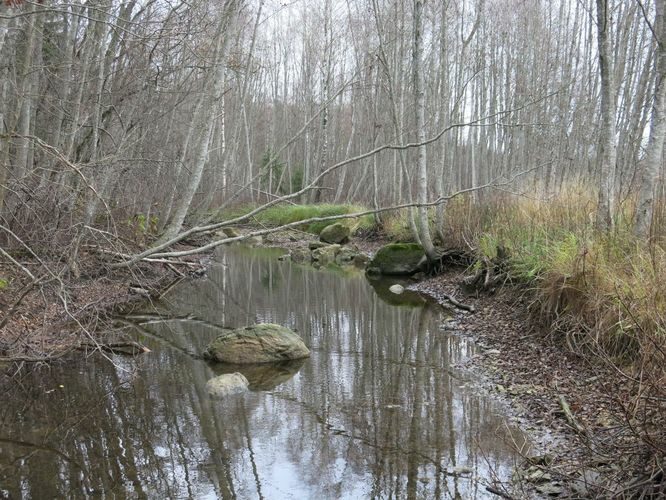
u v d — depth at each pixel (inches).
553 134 741.3
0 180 301.4
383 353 295.7
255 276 573.6
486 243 416.8
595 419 188.7
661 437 138.8
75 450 184.7
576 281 264.4
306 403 225.6
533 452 177.5
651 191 269.0
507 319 327.0
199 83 520.7
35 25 357.1
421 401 226.4
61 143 405.1
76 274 336.2
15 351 271.1
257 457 180.2
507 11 838.5
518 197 446.9
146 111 414.9
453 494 156.6
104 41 379.6
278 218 935.0
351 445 188.1
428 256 502.6
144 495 157.1
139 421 207.6
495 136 925.2
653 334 198.1
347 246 767.1
